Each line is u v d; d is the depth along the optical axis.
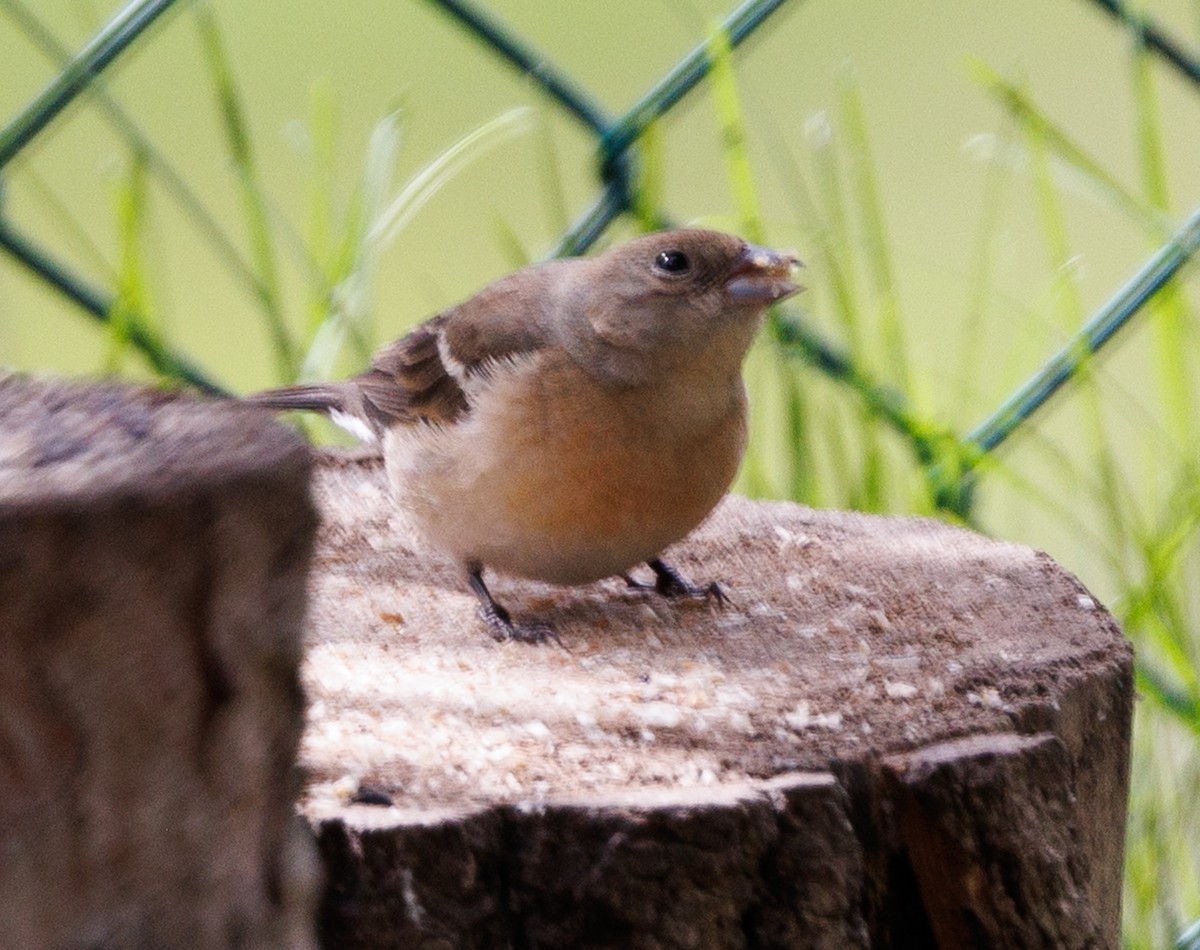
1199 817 9.10
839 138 11.62
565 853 5.16
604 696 6.22
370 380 8.03
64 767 3.69
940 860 5.64
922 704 6.12
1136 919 8.80
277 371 8.82
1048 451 9.64
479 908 5.17
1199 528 9.41
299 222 11.47
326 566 7.71
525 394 7.19
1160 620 9.22
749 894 5.26
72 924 3.79
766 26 9.43
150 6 8.52
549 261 8.06
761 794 5.28
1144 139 9.86
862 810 5.63
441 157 9.05
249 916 4.11
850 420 9.23
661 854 5.14
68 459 3.72
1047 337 9.77
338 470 8.86
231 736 3.91
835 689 6.27
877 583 7.47
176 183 8.64
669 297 7.09
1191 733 9.03
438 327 7.81
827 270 9.16
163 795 3.84
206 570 3.73
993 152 9.70
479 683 6.37
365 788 5.33
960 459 9.27
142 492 3.60
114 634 3.66
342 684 6.29
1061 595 7.28
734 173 9.17
